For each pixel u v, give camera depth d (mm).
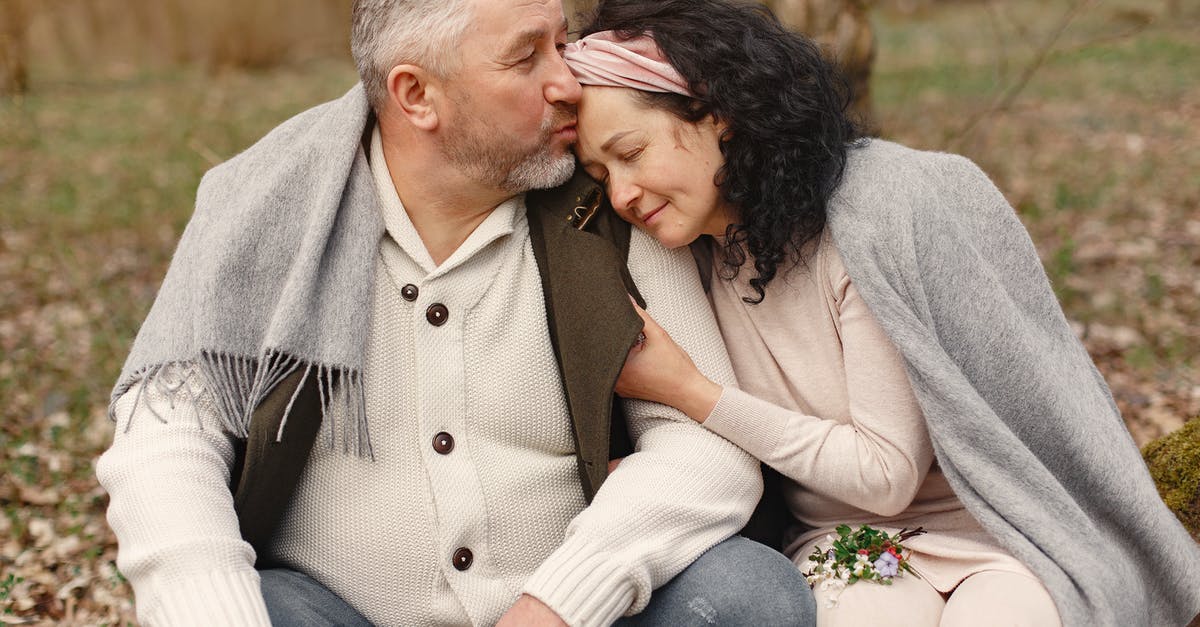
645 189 2176
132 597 3312
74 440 4449
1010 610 2020
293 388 2102
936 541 2246
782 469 2209
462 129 2131
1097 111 10703
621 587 1999
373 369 2193
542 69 2133
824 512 2410
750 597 2027
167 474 2039
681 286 2301
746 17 2186
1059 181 8141
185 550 1958
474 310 2240
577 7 2998
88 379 5051
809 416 2246
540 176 2199
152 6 20359
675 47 2115
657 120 2131
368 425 2186
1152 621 2312
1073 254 6168
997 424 2113
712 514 2115
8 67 12562
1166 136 9609
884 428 2166
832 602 2148
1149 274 5984
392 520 2197
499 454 2248
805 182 2158
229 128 11414
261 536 2207
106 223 8367
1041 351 2184
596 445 2174
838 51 4270
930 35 16531
